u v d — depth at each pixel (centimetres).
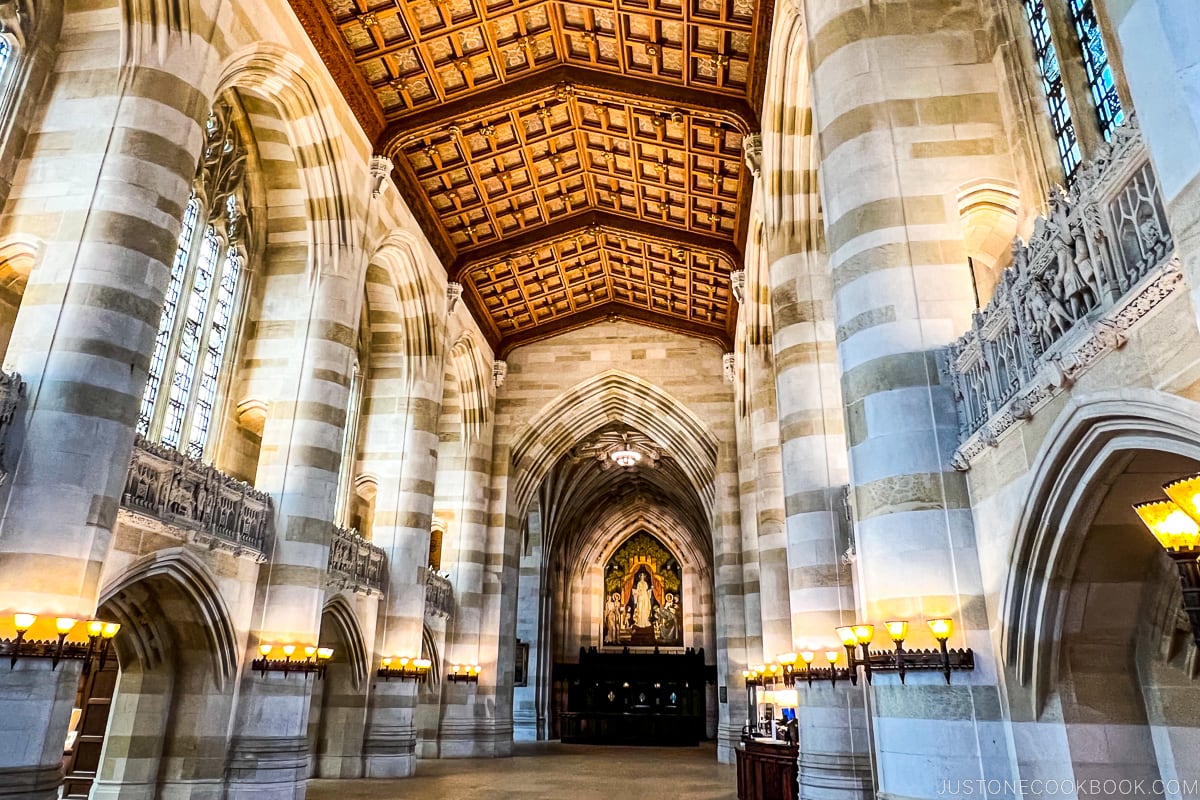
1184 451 512
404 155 1977
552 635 4347
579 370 3008
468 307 2641
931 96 1005
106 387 1054
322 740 1948
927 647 808
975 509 830
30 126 1172
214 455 1709
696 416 2922
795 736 1578
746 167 1964
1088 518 660
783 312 1555
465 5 1614
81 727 1508
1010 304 712
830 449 1451
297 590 1520
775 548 1973
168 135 1173
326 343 1662
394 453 2239
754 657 2458
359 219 1769
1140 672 713
